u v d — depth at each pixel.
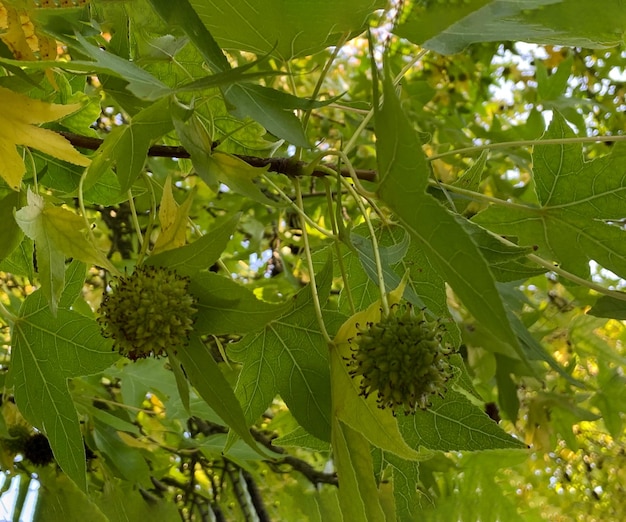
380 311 0.37
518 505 0.81
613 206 0.44
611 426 0.72
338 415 0.37
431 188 0.44
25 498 0.55
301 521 0.76
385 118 0.33
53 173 0.46
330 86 0.95
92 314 0.53
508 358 0.67
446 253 0.32
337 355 0.37
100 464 0.56
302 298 0.40
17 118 0.36
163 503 0.58
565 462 0.98
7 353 0.60
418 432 0.40
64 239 0.37
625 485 1.00
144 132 0.38
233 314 0.36
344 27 0.37
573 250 0.45
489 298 0.31
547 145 0.44
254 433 0.73
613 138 0.42
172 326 0.36
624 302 0.43
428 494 0.63
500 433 0.40
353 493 0.36
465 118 1.12
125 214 0.74
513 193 0.83
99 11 0.39
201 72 0.44
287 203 0.39
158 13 0.34
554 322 0.74
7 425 0.54
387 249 0.39
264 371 0.40
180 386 0.36
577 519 0.96
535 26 0.37
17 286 0.75
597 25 0.37
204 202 0.82
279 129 0.36
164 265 0.36
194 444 0.64
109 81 0.40
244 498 0.74
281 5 0.36
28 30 0.38
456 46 0.37
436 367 0.36
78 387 0.58
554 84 0.84
